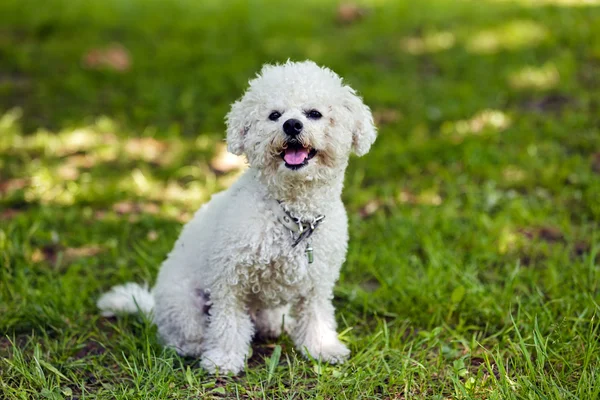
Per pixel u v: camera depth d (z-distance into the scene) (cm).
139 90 291
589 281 167
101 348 155
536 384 139
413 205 206
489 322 160
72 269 176
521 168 219
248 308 154
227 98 281
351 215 202
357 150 149
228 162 232
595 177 208
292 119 139
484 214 195
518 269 172
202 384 142
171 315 151
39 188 213
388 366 145
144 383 143
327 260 147
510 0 421
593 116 248
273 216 143
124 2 433
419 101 275
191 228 156
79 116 265
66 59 321
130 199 211
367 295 166
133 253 187
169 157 235
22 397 137
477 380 140
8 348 153
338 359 150
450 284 169
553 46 321
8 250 180
